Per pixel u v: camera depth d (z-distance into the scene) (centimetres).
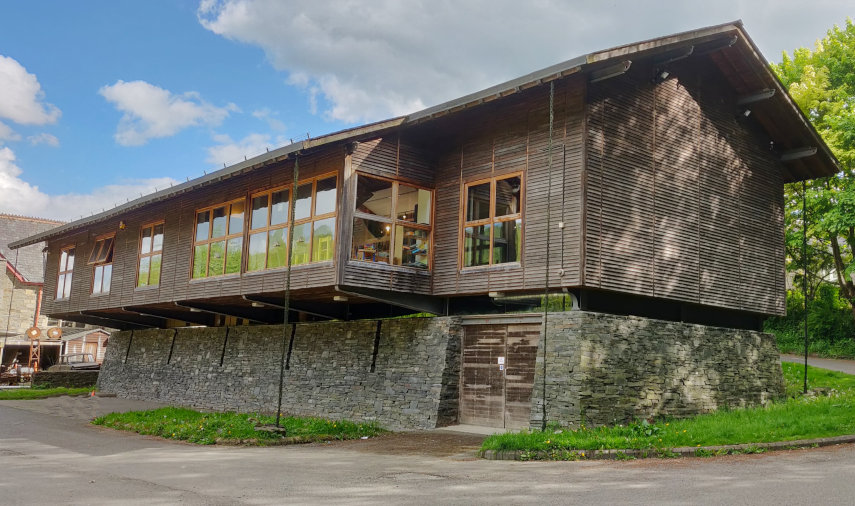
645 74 1373
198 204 1839
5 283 3712
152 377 2386
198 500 690
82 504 670
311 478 824
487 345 1391
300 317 1891
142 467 927
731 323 1600
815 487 707
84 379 2988
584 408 1173
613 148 1280
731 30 1387
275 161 1378
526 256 1288
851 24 2778
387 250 1398
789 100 1582
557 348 1230
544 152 1296
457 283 1399
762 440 1027
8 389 2767
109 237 2248
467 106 1270
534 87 1296
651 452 962
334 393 1638
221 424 1348
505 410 1332
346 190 1356
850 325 2830
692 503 639
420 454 1059
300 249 1458
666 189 1385
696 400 1406
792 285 3116
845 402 1363
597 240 1222
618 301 1316
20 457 1048
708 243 1475
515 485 758
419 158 1470
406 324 1515
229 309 1905
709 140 1519
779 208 1716
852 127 2205
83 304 2320
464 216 1420
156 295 1947
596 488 727
